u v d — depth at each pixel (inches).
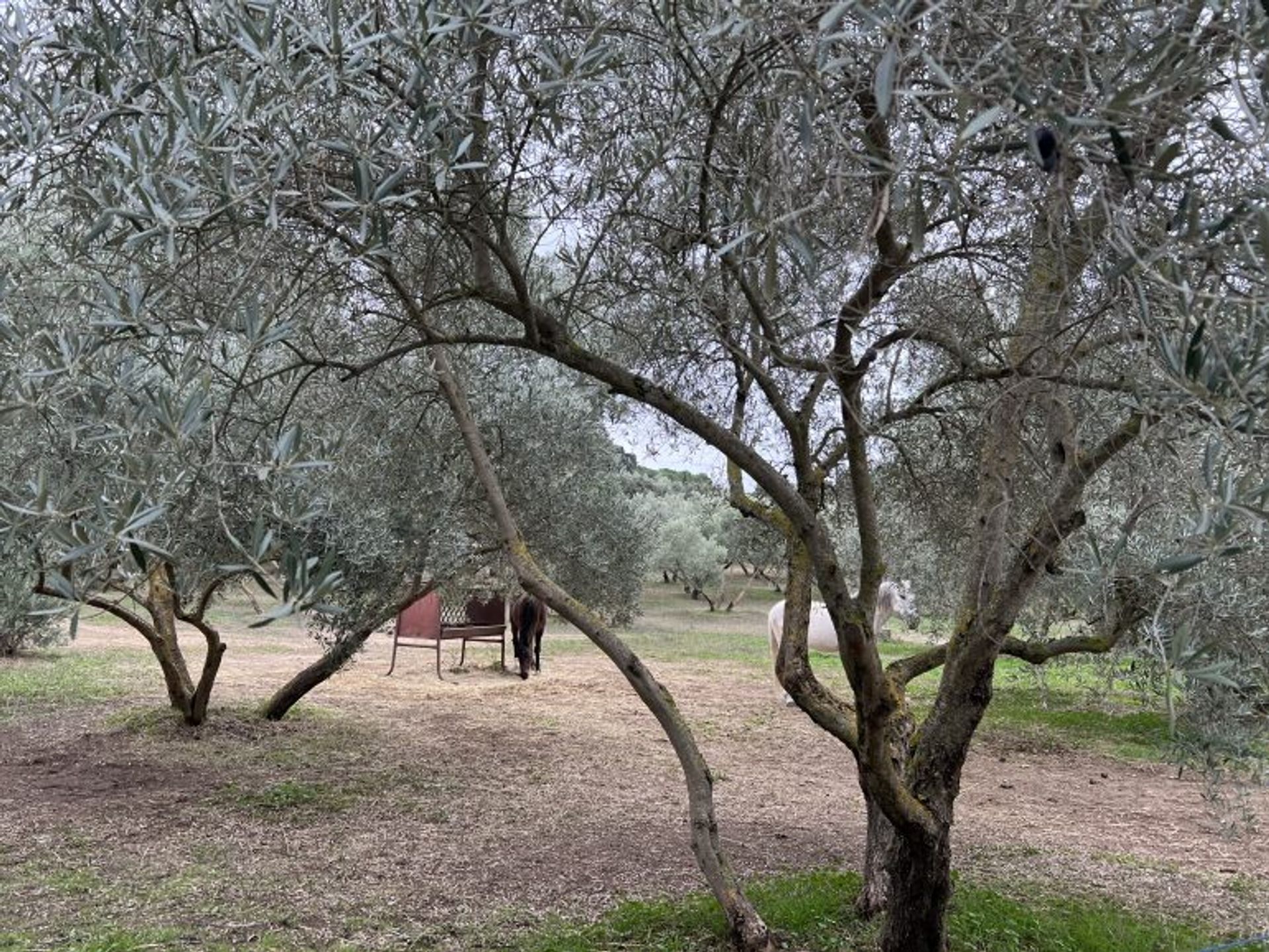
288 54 79.8
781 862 240.2
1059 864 252.8
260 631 717.9
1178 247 64.7
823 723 184.9
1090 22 58.2
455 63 93.8
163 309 92.1
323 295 115.7
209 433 90.2
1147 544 131.3
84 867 218.7
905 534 299.1
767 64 85.5
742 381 191.0
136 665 528.4
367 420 222.5
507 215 123.7
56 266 99.3
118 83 84.4
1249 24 55.4
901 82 62.7
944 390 186.7
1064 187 67.4
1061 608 287.3
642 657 677.3
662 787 321.4
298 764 329.1
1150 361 68.6
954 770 158.9
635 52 104.7
